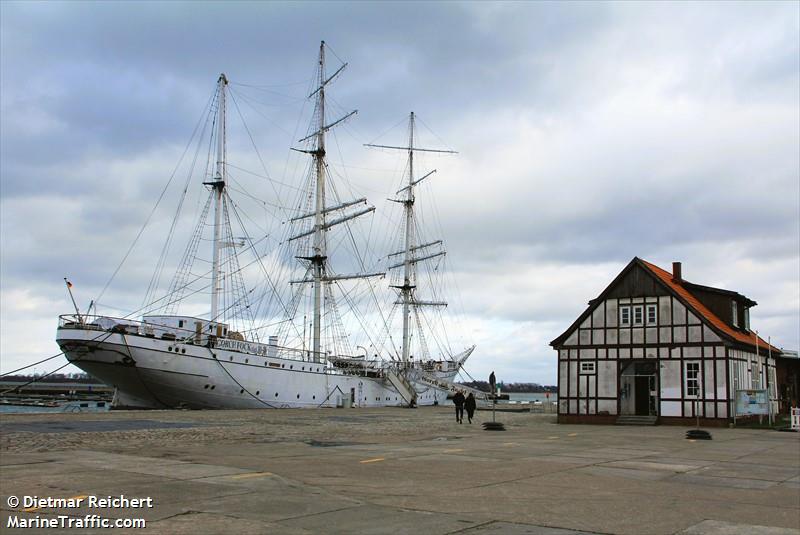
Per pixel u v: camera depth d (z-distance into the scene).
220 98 58.12
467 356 100.44
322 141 71.56
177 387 45.91
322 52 72.19
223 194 57.69
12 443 17.55
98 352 42.97
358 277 70.31
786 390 50.12
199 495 9.70
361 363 69.75
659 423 37.50
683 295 38.66
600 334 40.19
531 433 28.42
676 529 8.48
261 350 52.78
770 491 11.92
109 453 15.55
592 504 10.16
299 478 12.43
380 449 18.94
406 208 92.44
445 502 10.08
